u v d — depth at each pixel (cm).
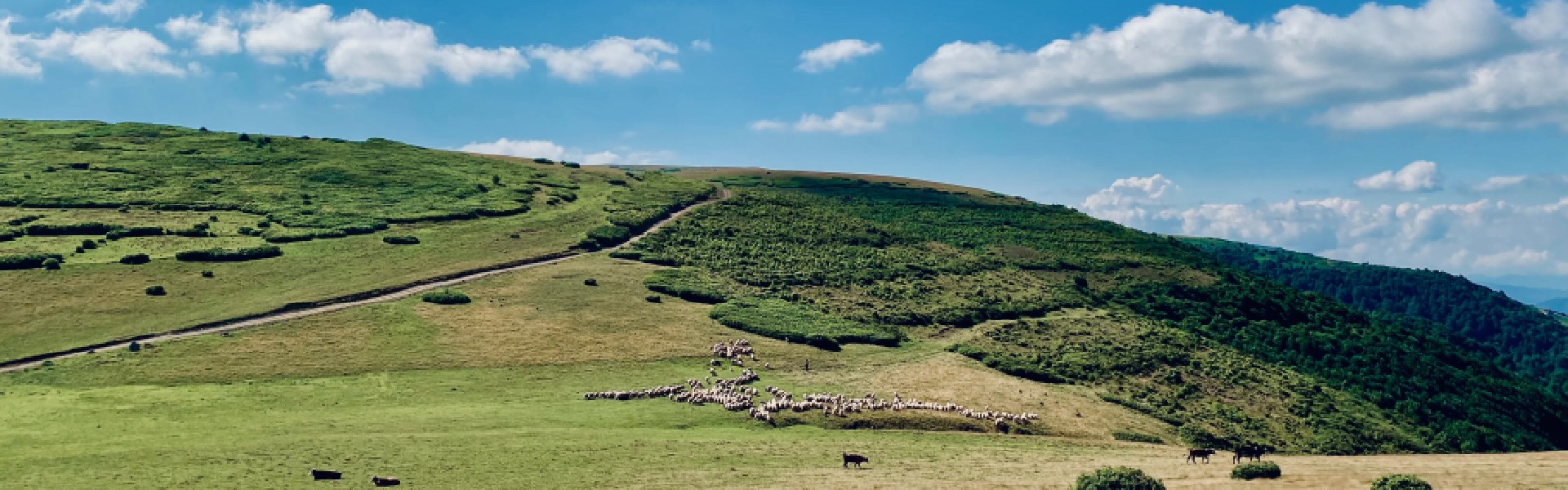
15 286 10731
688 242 15125
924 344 11450
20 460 5941
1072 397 9619
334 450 6272
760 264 14288
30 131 18925
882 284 13888
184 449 6241
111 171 16212
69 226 12925
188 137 19300
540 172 19938
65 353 9006
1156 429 8988
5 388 7981
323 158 18538
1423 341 15262
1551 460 5981
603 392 8406
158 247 12494
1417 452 10156
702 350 10088
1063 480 5566
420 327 10144
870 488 5362
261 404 7706
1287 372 12219
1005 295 14062
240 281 11550
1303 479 5419
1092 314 13638
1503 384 14050
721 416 7862
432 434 6900
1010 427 8162
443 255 13288
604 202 17462
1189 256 18425
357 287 11500
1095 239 18850
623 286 12350
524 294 11681
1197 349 12469
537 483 5531
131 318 10062
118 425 6938
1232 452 7350
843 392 8912
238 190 15725
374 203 15712
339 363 8931
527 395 8294
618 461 6131
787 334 10912
